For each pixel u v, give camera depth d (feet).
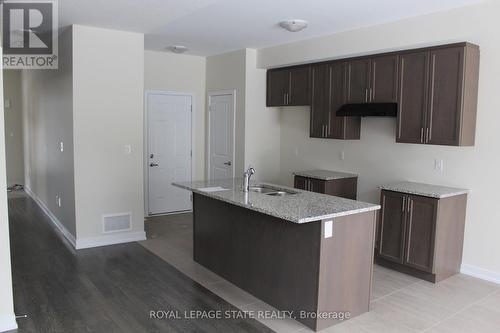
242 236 12.41
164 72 21.12
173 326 10.21
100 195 16.37
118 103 16.35
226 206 13.07
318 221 9.74
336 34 15.89
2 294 9.77
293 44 17.76
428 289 12.58
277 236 11.06
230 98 20.62
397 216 13.84
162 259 15.12
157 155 21.52
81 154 15.76
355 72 15.76
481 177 13.23
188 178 22.61
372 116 15.37
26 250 15.88
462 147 13.65
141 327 10.15
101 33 15.67
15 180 30.32
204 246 14.33
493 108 12.73
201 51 20.48
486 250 13.28
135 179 17.10
